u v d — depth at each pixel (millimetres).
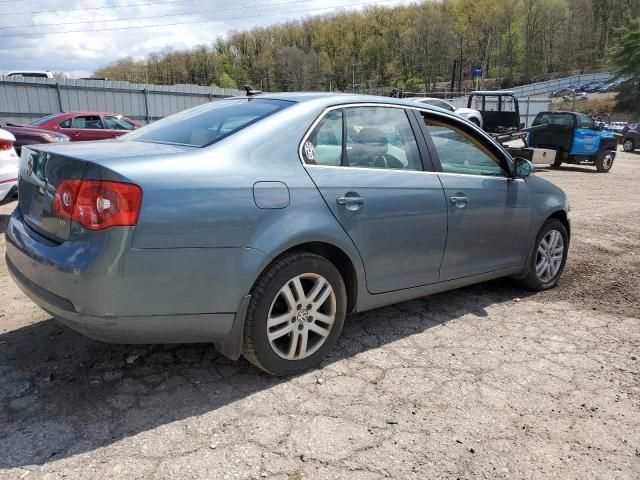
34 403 2713
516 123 17641
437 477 2264
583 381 3133
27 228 2873
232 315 2723
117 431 2498
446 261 3738
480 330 3822
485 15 115938
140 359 3201
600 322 4062
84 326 2467
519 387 3031
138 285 2443
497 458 2406
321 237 2953
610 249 6262
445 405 2812
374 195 3215
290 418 2639
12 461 2270
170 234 2471
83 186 2439
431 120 3785
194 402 2758
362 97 3439
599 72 94750
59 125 13094
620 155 24562
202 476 2207
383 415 2695
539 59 102500
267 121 2982
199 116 3375
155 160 2549
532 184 4414
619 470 2365
